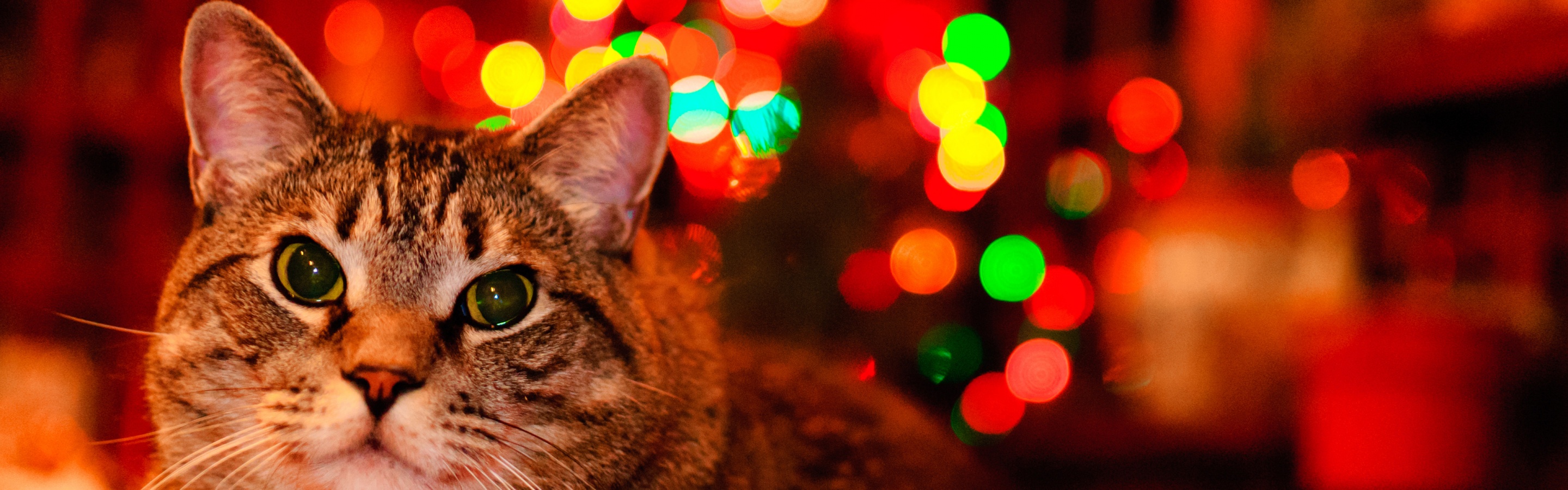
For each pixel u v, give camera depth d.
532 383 0.46
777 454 0.53
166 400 0.46
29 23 0.85
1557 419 0.71
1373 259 0.86
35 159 0.84
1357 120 0.86
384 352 0.43
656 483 0.48
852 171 0.83
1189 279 0.95
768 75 0.90
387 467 0.45
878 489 0.55
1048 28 1.27
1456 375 0.68
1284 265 0.93
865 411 0.59
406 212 0.45
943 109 0.96
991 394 1.01
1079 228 1.25
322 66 0.98
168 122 0.87
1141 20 1.15
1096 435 0.96
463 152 0.47
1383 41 0.80
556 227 0.47
